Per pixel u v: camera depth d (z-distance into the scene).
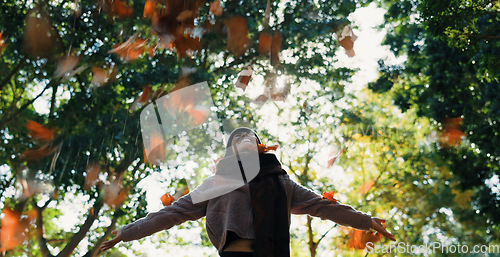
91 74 13.00
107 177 14.05
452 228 20.53
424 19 9.09
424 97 16.03
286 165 20.28
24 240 9.80
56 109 15.41
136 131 13.91
